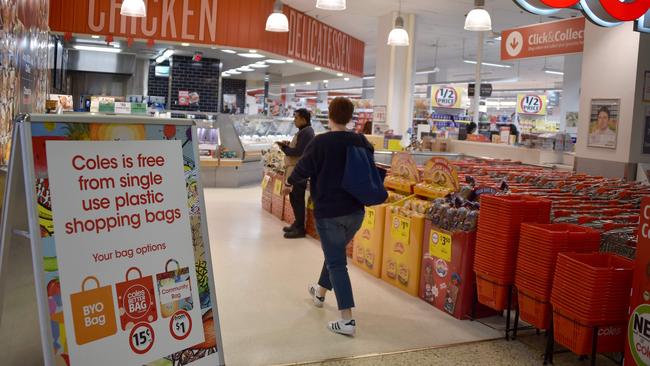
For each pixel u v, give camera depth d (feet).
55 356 5.85
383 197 11.50
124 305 6.45
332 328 11.47
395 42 28.66
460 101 60.23
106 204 6.47
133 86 50.08
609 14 13.80
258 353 10.27
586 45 23.86
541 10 14.26
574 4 13.92
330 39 41.55
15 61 10.80
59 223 6.06
